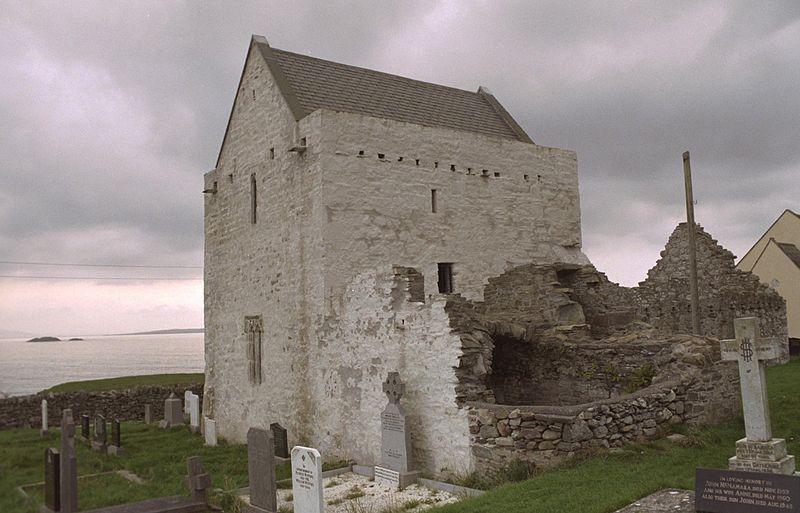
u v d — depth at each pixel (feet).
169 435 74.13
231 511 37.14
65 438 29.40
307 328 60.29
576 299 71.72
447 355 45.14
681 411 44.14
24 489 23.16
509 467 39.19
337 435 55.16
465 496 38.19
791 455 33.73
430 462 45.68
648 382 49.88
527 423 39.55
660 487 31.53
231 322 73.67
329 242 59.26
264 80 70.23
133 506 34.81
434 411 45.73
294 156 63.93
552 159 78.84
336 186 60.49
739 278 83.61
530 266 65.67
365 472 49.39
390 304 50.34
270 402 65.36
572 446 37.86
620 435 40.29
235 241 73.87
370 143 63.41
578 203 80.64
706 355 47.44
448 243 67.67
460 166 70.03
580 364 55.31
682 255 87.71
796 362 86.69
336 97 70.85
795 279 128.26
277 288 65.41
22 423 35.14
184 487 39.73
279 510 38.37
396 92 77.87
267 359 66.39
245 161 72.90
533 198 76.18
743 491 26.63
